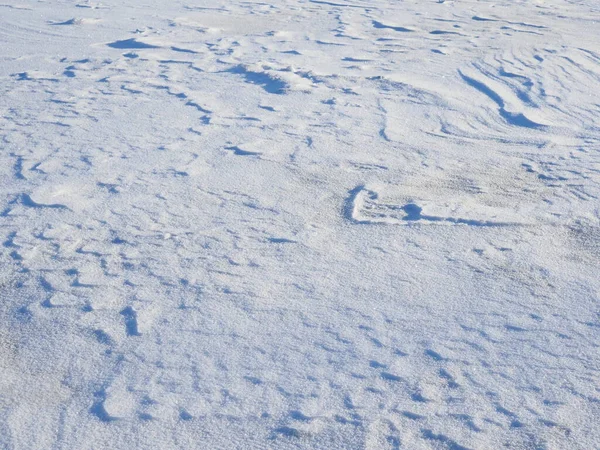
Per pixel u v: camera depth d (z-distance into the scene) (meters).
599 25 9.93
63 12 10.45
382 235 3.42
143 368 2.44
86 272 3.06
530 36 8.93
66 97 5.99
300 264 3.13
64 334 2.62
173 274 3.04
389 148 4.75
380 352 2.52
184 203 3.77
